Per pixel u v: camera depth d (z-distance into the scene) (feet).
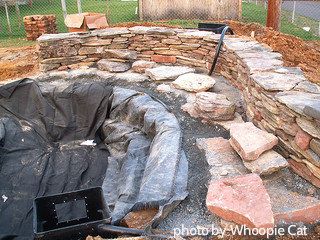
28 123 20.12
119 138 18.12
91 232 9.95
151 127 16.20
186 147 13.51
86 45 23.07
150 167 12.66
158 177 11.44
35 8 58.85
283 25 38.24
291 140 10.93
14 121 20.08
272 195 9.91
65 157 18.56
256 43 18.63
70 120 20.16
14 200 15.37
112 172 16.46
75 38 22.61
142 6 42.57
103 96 19.93
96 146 19.38
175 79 20.33
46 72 22.85
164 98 18.42
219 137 13.79
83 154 18.72
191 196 10.68
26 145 19.12
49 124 20.01
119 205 11.95
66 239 9.87
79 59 23.18
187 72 20.68
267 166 10.43
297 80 12.71
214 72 20.83
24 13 54.24
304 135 10.06
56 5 61.16
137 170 14.11
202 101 15.44
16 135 19.40
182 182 11.27
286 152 11.31
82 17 28.09
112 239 8.93
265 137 11.27
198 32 22.20
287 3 63.72
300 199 9.69
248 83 14.66
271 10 29.60
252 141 11.09
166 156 12.55
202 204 10.25
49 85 20.80
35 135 19.80
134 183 13.19
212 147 12.92
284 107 10.86
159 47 22.74
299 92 11.59
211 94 16.11
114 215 10.97
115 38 23.06
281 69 14.05
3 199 15.29
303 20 42.73
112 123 19.24
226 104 15.01
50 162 18.15
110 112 19.74
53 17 35.63
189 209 10.15
